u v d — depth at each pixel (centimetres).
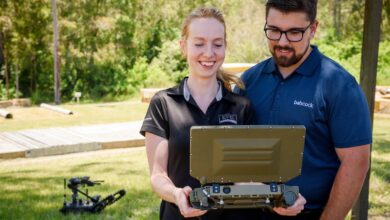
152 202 658
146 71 3412
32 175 864
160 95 274
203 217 270
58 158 1072
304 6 263
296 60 272
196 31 264
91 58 3275
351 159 264
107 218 589
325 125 271
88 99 3291
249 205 227
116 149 1179
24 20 2958
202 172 227
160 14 3462
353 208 468
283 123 279
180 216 271
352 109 261
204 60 265
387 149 1016
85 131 1347
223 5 3159
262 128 223
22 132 1322
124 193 641
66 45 3189
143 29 3456
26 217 599
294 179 279
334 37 3384
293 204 225
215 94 276
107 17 3219
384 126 1373
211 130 221
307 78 275
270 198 226
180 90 272
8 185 779
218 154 224
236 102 277
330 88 267
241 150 224
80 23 3183
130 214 608
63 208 620
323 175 277
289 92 279
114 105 2181
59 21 3056
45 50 3170
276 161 227
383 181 733
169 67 3447
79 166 941
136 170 889
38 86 3347
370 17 424
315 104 270
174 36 3581
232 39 2953
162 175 260
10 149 1092
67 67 3266
